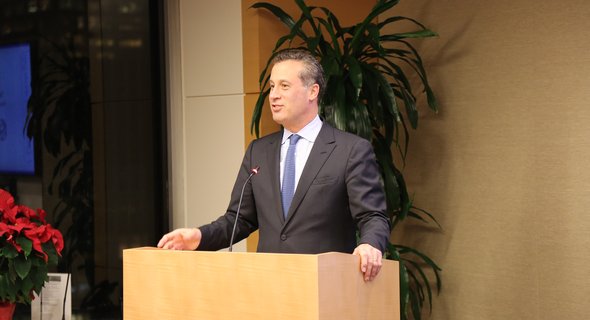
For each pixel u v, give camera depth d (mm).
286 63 2730
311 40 4184
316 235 2650
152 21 4941
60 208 4695
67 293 3521
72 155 4727
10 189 4594
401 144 4988
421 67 4445
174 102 4938
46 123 4676
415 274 4914
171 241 2584
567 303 4199
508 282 4449
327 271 2016
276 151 2787
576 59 4172
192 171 4848
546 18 4293
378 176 2723
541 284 4305
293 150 2754
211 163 4766
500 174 4492
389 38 4391
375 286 2275
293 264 2016
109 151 4820
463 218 4672
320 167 2686
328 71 4125
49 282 3521
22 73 4652
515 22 4430
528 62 4367
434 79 4816
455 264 4715
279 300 2037
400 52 4457
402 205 4414
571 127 4188
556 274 4242
